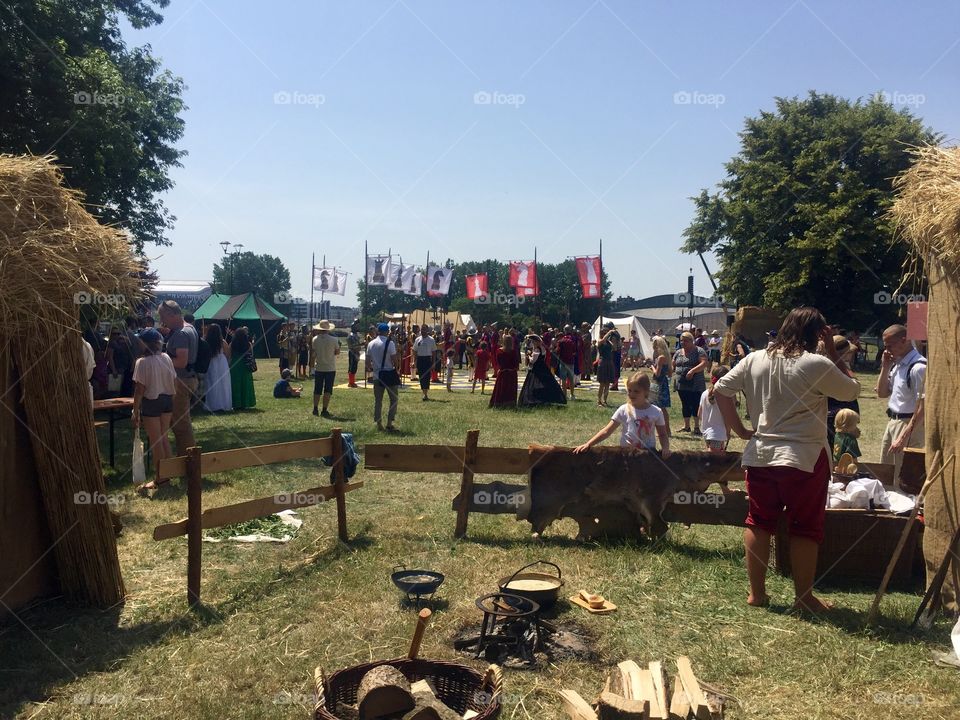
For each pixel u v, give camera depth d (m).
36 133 13.09
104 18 15.09
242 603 5.23
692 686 3.77
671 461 6.64
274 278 102.25
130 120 14.91
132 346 14.45
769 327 24.66
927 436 5.11
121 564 6.14
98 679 4.12
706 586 5.58
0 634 4.71
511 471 6.84
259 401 18.77
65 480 5.06
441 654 4.45
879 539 5.68
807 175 41.72
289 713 3.77
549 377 18.05
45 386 4.97
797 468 4.91
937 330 4.95
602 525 6.74
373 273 34.41
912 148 5.11
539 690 4.01
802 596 5.05
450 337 26.53
